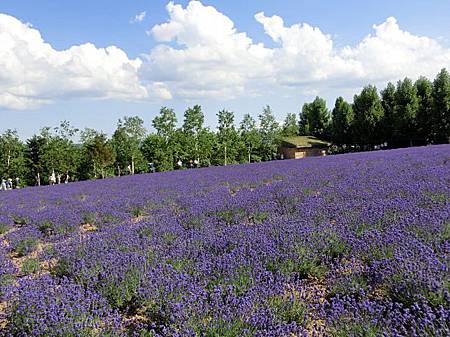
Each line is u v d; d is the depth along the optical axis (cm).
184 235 678
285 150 6488
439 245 484
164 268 496
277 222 661
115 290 459
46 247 779
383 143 5394
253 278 450
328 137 7300
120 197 1357
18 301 432
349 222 627
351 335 321
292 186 1133
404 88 5197
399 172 1198
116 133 4488
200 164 4584
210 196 1112
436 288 365
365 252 497
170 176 2231
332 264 487
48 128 4338
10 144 4312
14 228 1097
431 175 1008
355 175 1242
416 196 748
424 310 342
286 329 346
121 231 762
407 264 407
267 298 400
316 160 2445
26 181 4547
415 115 4912
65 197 1588
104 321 391
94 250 616
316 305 385
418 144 4991
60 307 409
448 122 4684
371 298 409
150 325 396
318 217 688
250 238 582
